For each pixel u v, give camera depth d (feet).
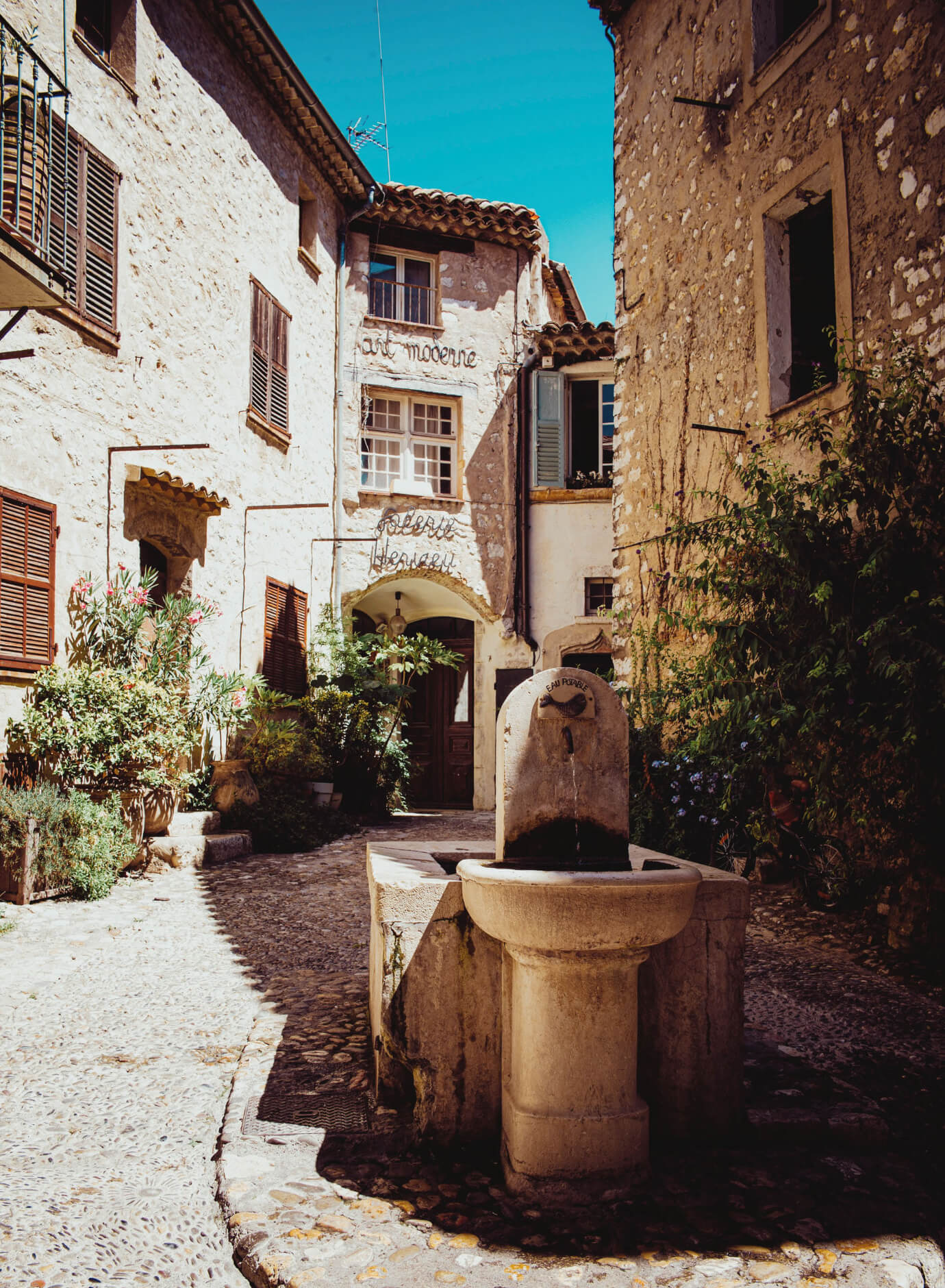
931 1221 8.00
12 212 23.44
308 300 42.34
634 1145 8.59
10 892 20.07
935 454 15.88
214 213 33.78
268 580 37.37
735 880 9.78
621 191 30.94
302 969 15.97
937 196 17.31
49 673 23.86
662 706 24.40
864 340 19.10
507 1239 7.69
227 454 34.30
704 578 19.36
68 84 26.11
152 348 29.73
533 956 8.50
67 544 25.41
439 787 51.34
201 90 33.12
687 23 26.96
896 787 16.75
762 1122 9.61
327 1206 8.14
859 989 14.55
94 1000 14.12
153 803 25.75
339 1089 10.60
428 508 46.83
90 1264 7.39
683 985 9.57
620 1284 7.06
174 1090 10.84
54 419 25.12
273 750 33.01
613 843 9.37
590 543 47.50
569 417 48.93
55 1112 10.20
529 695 9.37
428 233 48.21
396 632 50.39
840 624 15.70
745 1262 7.34
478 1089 9.44
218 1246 7.75
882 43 18.84
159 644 27.66
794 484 18.44
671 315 27.53
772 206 22.59
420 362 47.44
